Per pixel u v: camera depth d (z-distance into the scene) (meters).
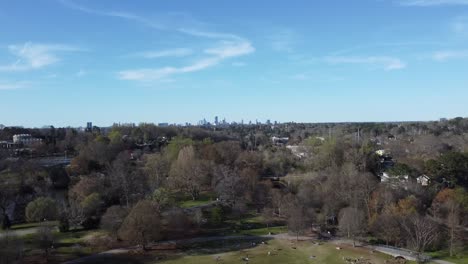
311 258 124.75
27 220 151.75
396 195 161.75
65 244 132.50
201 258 124.75
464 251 128.12
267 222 162.50
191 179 192.38
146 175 196.00
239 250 132.50
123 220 137.12
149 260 122.81
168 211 156.50
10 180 181.88
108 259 122.50
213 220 160.12
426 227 130.12
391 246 136.00
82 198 159.12
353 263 119.94
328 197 163.50
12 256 108.88
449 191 160.12
